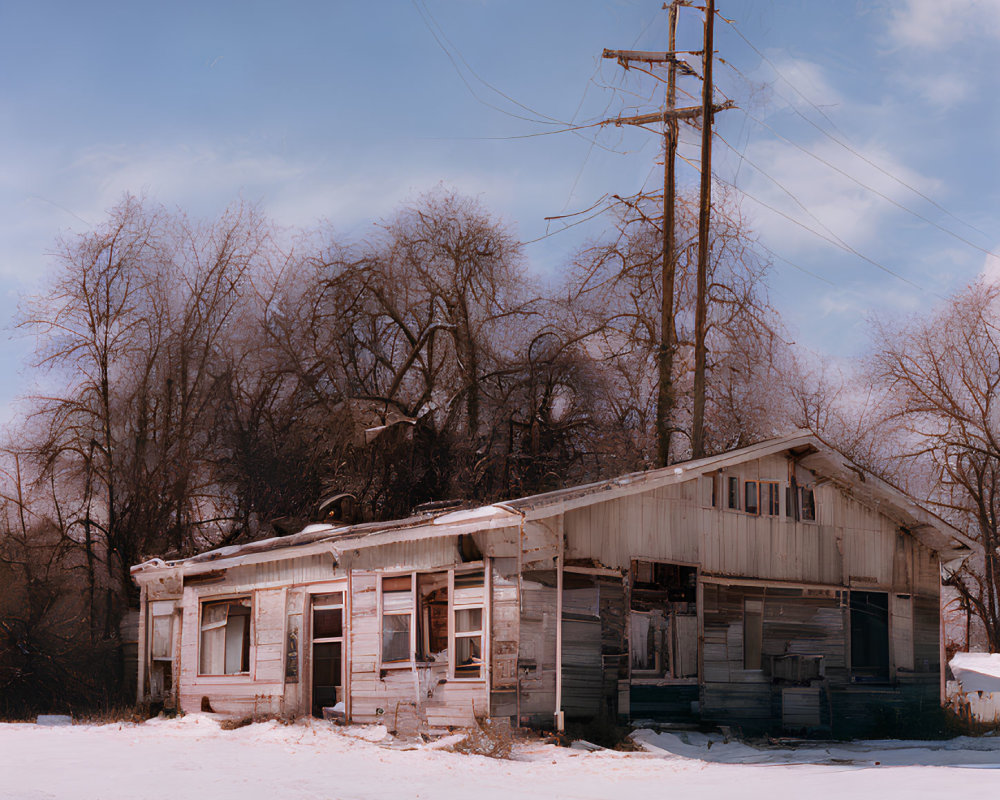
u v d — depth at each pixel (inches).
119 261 1139.9
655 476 655.1
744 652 694.5
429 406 1302.9
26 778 449.7
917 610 783.7
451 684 587.2
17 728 725.3
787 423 1400.1
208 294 1197.1
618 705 621.0
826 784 413.1
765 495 730.2
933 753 585.6
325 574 679.7
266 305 1243.8
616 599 629.9
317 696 676.1
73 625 1064.2
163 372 1144.8
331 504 825.5
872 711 737.0
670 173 1002.7
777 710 697.6
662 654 656.4
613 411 1318.9
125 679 1027.9
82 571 1090.7
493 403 1279.5
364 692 637.3
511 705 561.9
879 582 770.8
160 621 818.8
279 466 1200.2
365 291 1283.2
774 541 725.9
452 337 1316.4
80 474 1108.5
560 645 585.0
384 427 1180.5
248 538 1176.2
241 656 735.7
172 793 403.9
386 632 633.0
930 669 776.9
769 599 713.6
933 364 1416.1
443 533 595.2
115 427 1127.0
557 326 1352.1
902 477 1409.9
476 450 1277.1
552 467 1269.7
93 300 1133.7
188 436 1144.2
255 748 575.2
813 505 752.3
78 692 1005.2
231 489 1208.8
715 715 668.1
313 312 1253.7
